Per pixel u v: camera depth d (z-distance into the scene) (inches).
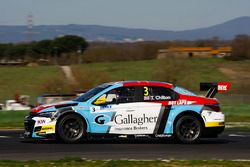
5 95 4530.0
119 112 1035.9
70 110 1018.7
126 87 1051.9
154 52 6776.6
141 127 1042.7
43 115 1018.1
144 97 1051.9
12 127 1558.8
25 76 5610.2
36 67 6235.2
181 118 1056.2
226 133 1401.3
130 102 1045.2
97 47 6998.0
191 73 5280.5
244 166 747.4
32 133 1021.2
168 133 1052.5
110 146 1002.7
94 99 1035.3
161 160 793.6
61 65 6545.3
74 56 6825.8
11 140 1101.7
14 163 747.4
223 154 908.0
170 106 1055.0
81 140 1109.7
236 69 5925.2
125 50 6830.7
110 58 6697.8
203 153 917.8
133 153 903.1
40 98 2078.0
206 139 1194.6
